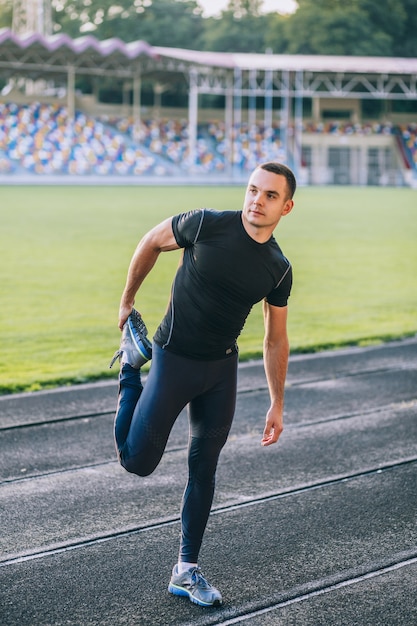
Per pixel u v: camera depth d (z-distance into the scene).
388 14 73.19
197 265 3.86
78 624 3.81
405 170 56.25
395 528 4.93
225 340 3.98
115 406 7.43
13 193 38.28
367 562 4.47
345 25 70.50
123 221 26.64
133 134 54.16
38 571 4.31
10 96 53.34
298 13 71.31
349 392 8.06
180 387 3.98
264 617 3.91
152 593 4.11
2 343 10.26
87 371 8.79
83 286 14.68
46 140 49.81
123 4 76.62
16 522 4.92
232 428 6.85
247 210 3.78
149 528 4.88
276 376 4.27
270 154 55.09
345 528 4.91
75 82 62.44
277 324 4.17
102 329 11.19
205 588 4.02
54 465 5.91
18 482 5.57
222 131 57.03
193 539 4.11
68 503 5.23
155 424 3.99
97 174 49.03
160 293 13.98
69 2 78.38
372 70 53.59
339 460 6.12
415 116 61.69
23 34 64.69
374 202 38.16
